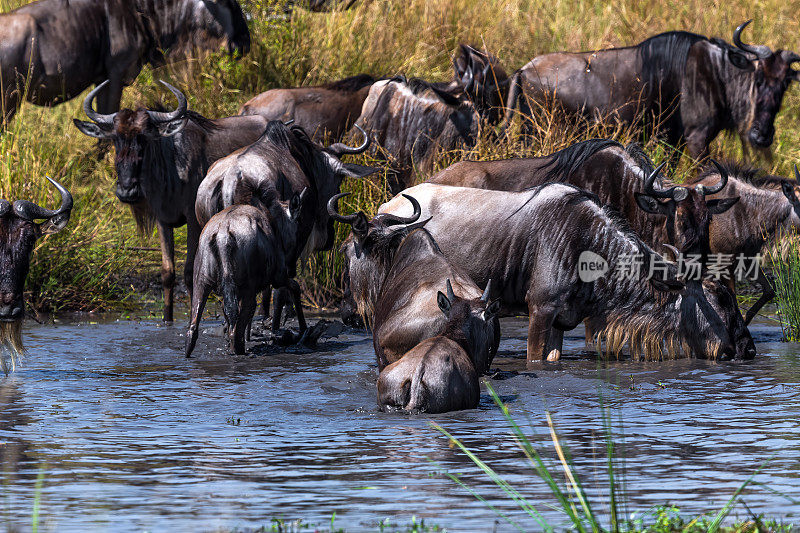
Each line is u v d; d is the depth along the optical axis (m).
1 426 25.94
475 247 35.06
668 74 54.53
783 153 59.31
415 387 27.09
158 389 30.67
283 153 40.91
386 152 50.12
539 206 35.06
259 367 34.44
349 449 23.59
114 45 58.00
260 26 63.69
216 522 18.50
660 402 28.75
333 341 40.44
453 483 20.98
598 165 37.78
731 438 24.55
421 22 69.94
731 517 18.83
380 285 32.91
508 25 71.19
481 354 29.22
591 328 35.78
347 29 66.62
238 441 24.39
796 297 41.31
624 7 73.19
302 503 19.66
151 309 47.97
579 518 18.78
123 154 41.97
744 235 42.16
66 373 33.28
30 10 56.59
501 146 48.72
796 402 28.72
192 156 44.16
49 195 49.38
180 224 44.94
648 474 21.59
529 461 22.59
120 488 20.59
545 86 54.41
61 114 60.25
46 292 47.31
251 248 36.31
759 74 53.62
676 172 52.31
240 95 61.88
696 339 35.50
